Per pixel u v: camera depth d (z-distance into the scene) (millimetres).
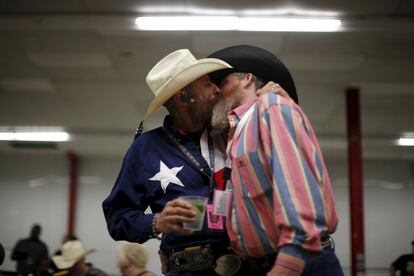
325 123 10648
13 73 7859
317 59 7090
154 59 7137
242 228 1345
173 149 1647
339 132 11344
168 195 1595
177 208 1387
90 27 5941
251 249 1351
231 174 1436
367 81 8047
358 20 5699
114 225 1631
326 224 1212
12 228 13664
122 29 6012
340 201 13344
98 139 12008
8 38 6480
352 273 8562
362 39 6344
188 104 1641
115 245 13570
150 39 6391
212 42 6387
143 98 9062
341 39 6359
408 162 13586
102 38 6395
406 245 13156
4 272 6070
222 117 1587
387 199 13414
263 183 1309
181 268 1523
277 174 1222
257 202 1320
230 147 1455
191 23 5730
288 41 6395
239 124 1433
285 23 5707
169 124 1705
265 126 1310
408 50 6727
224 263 1485
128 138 11836
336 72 7645
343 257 12992
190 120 1654
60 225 13648
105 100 9227
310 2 5328
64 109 9820
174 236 1553
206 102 1644
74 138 11977
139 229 1549
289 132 1265
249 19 5648
